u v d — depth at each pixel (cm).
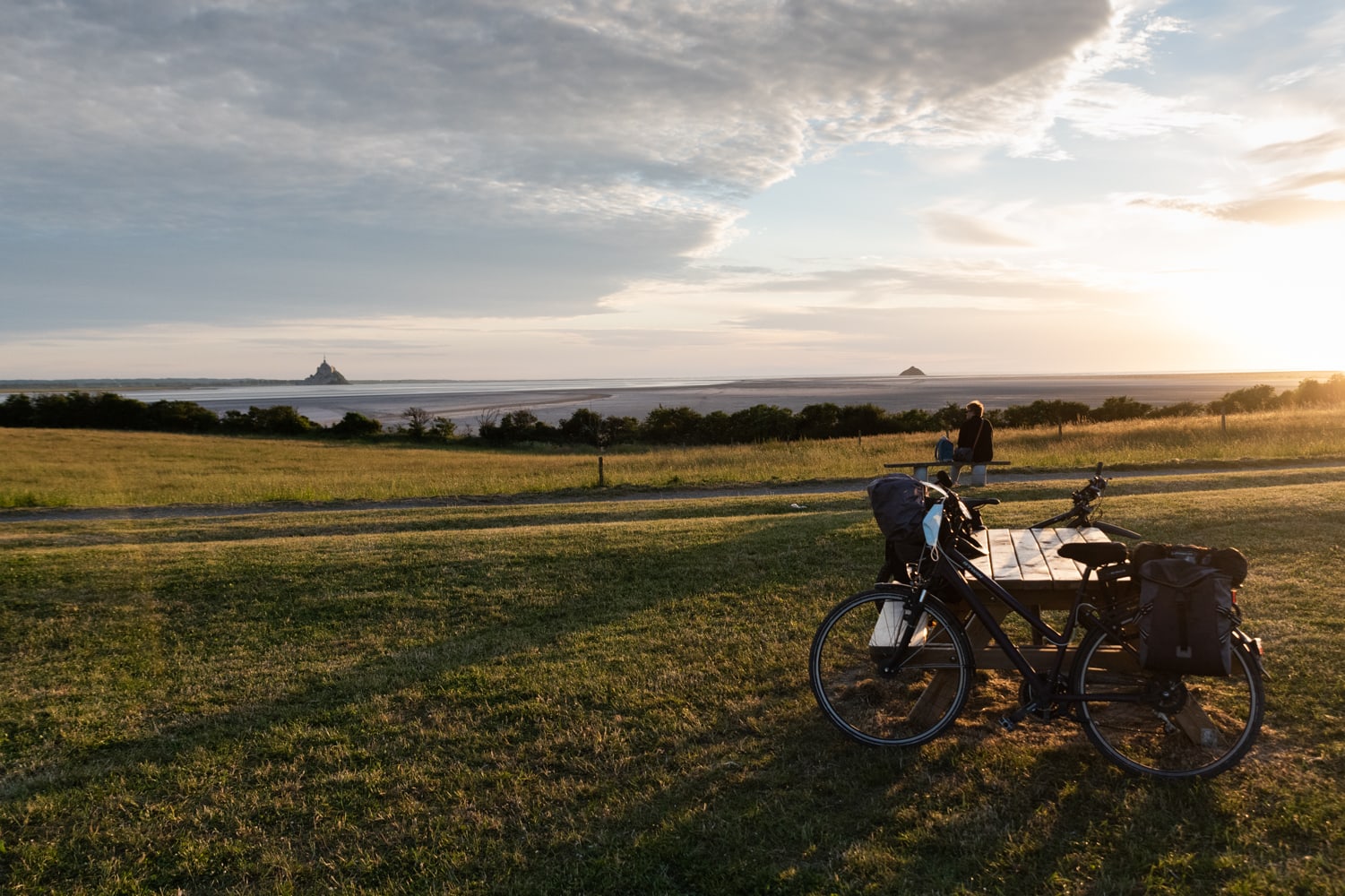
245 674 633
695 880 356
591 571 890
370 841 397
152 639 730
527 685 575
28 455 4203
